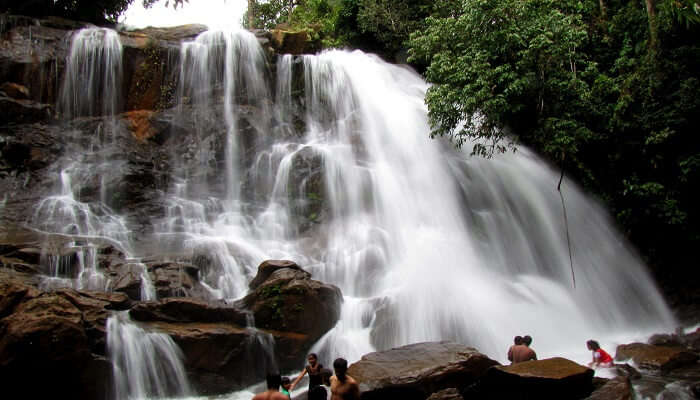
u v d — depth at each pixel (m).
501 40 14.84
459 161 18.28
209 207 16.03
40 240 12.00
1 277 9.87
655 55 16.09
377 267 13.87
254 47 19.94
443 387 8.82
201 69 18.94
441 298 12.34
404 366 9.06
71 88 17.00
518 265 16.09
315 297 10.97
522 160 18.39
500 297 13.50
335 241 15.18
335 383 6.82
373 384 8.55
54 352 8.29
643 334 14.20
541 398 8.25
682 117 15.19
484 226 16.58
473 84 14.65
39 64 16.58
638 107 16.11
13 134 15.34
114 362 9.04
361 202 16.59
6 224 13.09
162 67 18.33
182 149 17.34
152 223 14.93
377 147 18.77
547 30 14.79
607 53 18.36
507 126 16.52
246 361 10.14
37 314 8.45
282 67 20.36
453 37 15.63
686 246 16.19
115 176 15.30
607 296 15.72
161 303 10.01
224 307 10.44
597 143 16.66
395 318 11.52
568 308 14.33
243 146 17.73
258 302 10.80
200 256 12.52
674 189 15.58
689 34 16.14
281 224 15.88
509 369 8.57
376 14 24.33
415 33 16.97
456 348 9.65
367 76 21.77
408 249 14.69
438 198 16.88
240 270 12.75
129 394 9.12
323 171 16.86
